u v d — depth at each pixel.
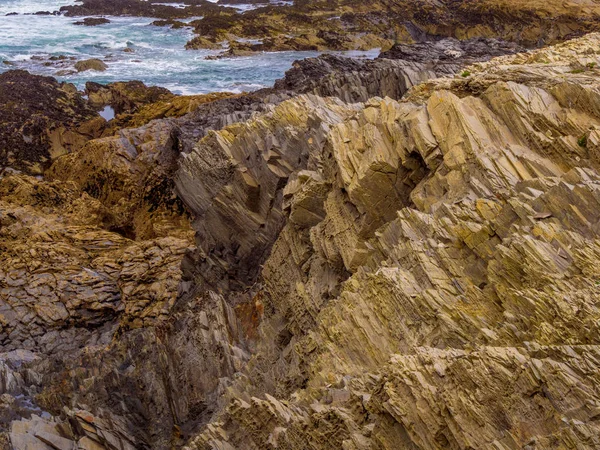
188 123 52.34
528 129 18.48
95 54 109.81
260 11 131.62
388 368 12.84
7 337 37.22
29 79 80.38
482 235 15.49
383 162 20.34
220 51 111.00
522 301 13.09
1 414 25.17
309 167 28.14
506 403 10.92
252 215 32.94
